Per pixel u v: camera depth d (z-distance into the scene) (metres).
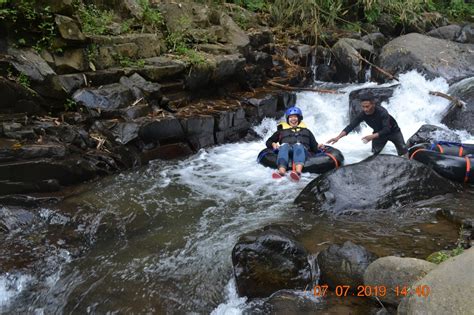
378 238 4.06
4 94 5.23
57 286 3.78
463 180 5.39
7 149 4.80
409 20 12.07
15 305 3.68
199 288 3.67
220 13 9.41
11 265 3.90
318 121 8.28
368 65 10.14
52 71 5.74
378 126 6.36
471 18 13.74
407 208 4.67
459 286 2.47
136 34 7.48
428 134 6.78
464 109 7.71
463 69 9.26
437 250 3.79
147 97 6.59
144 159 6.10
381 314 3.06
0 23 5.56
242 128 7.42
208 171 6.02
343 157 6.20
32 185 4.89
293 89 8.86
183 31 8.27
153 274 3.85
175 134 6.43
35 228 4.43
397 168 4.99
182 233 4.43
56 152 5.11
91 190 5.20
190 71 7.29
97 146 5.73
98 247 4.25
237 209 4.92
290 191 5.39
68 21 6.10
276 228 4.14
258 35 9.81
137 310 3.49
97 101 6.07
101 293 3.67
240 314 3.34
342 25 12.00
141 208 4.89
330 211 4.67
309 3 10.91
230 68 7.88
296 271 3.51
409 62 9.55
